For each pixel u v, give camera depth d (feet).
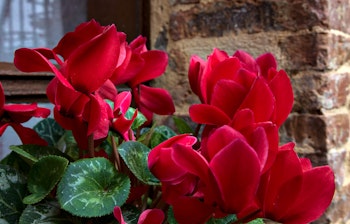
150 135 1.80
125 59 1.53
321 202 1.36
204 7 2.60
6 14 2.26
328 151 2.39
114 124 1.54
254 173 1.25
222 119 1.45
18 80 2.16
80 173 1.46
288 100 1.50
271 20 2.46
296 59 2.42
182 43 2.64
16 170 1.55
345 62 2.56
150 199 1.73
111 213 1.46
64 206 1.39
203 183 1.34
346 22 2.56
